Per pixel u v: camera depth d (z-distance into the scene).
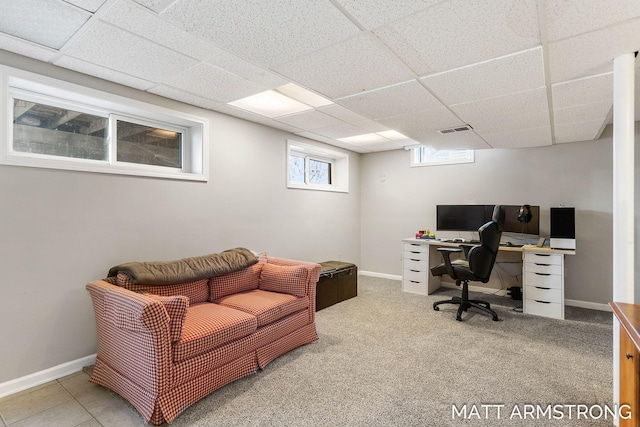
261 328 2.36
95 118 2.65
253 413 1.86
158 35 1.83
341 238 5.30
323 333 3.05
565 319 3.46
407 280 4.58
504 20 1.56
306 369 2.36
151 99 2.77
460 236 4.79
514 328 3.19
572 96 2.49
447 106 2.79
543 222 4.18
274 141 4.01
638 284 3.53
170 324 1.80
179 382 1.83
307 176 4.92
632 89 1.86
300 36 1.76
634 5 1.42
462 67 2.08
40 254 2.22
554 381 2.21
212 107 3.17
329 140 4.71
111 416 1.84
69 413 1.86
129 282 2.20
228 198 3.45
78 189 2.40
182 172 3.21
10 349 2.10
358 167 5.70
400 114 3.02
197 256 2.99
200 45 1.95
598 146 3.85
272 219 4.00
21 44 1.96
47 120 2.40
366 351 2.66
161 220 2.89
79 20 1.70
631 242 1.86
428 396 2.03
